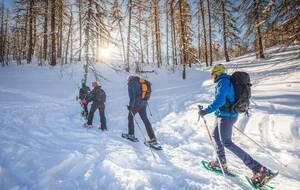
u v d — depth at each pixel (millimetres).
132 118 6387
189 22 24828
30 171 3889
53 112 10336
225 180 3891
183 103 11344
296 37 10062
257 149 5379
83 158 4637
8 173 3771
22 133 6352
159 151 5461
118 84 20781
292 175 4102
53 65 25406
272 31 10703
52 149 5141
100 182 3711
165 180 3838
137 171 4102
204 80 20469
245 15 13914
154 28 31531
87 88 11281
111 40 16453
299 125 5602
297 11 9773
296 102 7492
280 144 5352
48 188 3385
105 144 5828
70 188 3461
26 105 11625
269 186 3623
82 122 8930
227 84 3846
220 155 4164
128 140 6391
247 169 4371
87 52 15695
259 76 15023
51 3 24922
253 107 7938
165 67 28625
